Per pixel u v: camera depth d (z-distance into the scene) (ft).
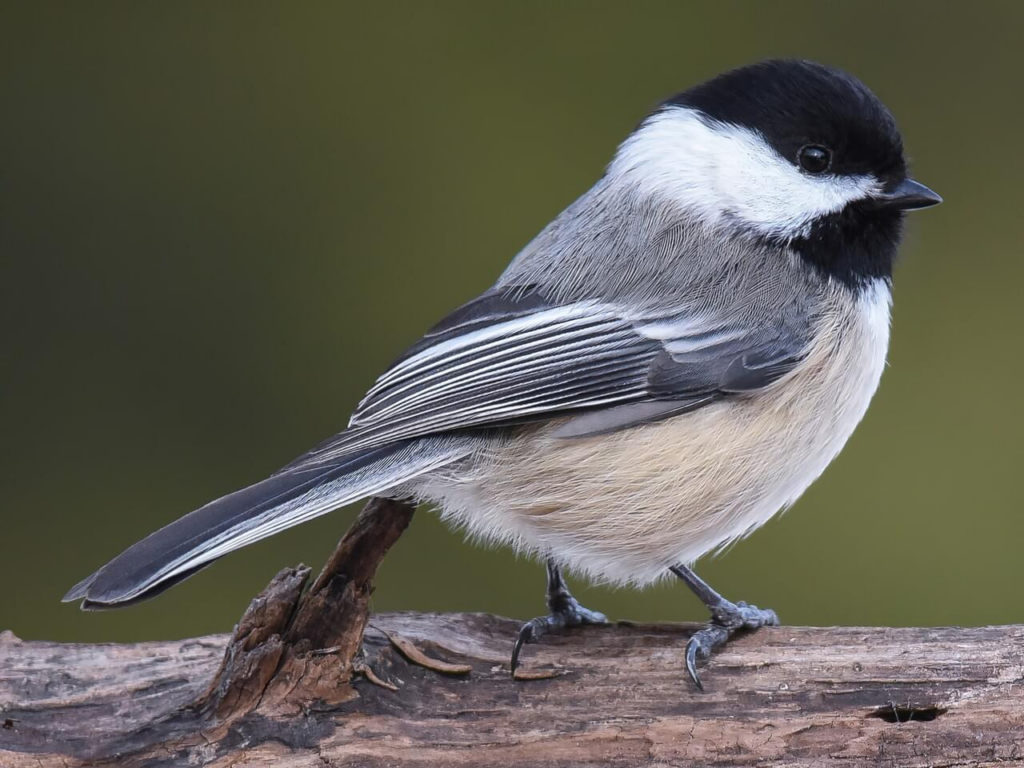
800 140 6.45
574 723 6.38
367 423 6.43
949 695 6.37
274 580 6.38
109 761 6.37
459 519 6.45
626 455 6.42
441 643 6.41
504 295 6.45
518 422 6.43
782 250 6.46
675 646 6.41
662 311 6.44
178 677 6.40
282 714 6.37
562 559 6.45
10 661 6.40
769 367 6.43
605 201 6.48
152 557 6.37
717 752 6.38
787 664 6.40
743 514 6.44
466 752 6.38
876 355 6.46
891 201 6.45
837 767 6.37
